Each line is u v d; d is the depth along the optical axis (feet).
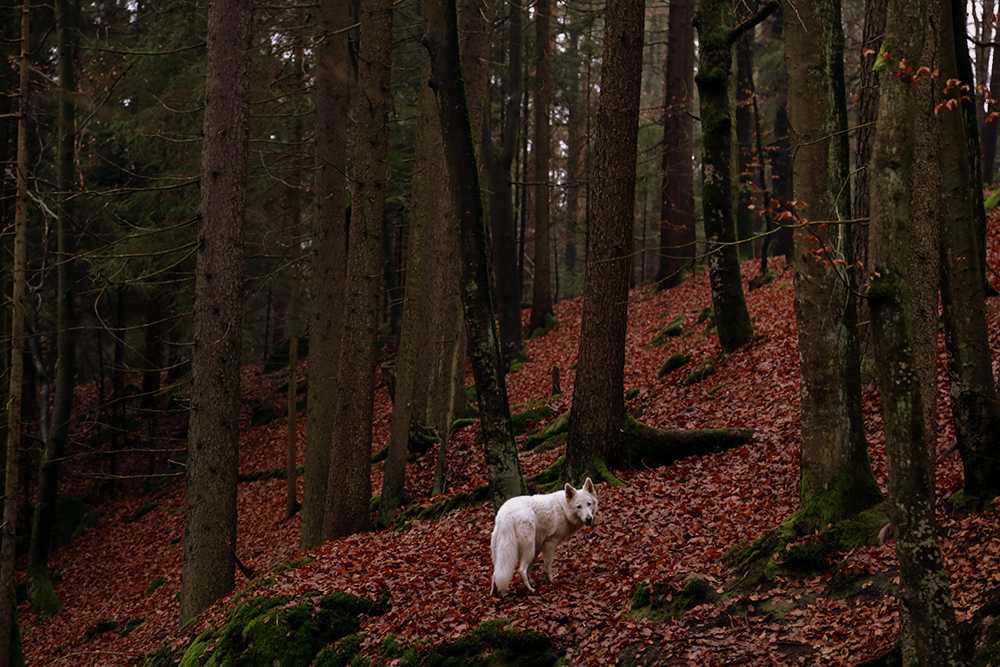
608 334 36.37
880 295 13.42
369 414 41.81
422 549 33.45
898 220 13.53
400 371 44.01
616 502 32.60
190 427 37.11
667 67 91.56
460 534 34.60
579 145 118.93
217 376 36.76
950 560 19.92
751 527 27.17
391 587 29.19
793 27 23.43
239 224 37.47
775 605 21.42
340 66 46.16
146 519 69.92
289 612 28.73
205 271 37.04
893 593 19.61
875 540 21.56
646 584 23.94
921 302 19.39
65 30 55.31
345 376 41.32
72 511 72.08
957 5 25.68
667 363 53.67
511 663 22.75
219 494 36.70
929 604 13.04
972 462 21.53
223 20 37.32
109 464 82.58
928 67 14.29
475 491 39.60
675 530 28.58
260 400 93.45
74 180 59.57
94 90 53.57
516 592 25.99
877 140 13.88
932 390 19.80
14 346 31.58
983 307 21.11
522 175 123.54
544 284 90.48
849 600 20.36
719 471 33.50
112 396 89.92
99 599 56.13
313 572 33.04
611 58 35.06
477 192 36.65
